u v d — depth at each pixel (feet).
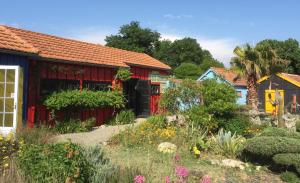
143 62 77.25
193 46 246.27
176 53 246.06
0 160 22.62
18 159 20.53
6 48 42.93
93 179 20.76
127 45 215.10
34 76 48.98
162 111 50.44
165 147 36.91
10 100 44.14
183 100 49.19
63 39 65.16
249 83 74.90
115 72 65.67
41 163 19.33
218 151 37.35
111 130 53.36
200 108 46.68
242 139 39.29
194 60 245.86
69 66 55.31
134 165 26.22
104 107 61.00
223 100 47.03
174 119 48.96
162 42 252.01
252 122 52.01
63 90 53.52
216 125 46.06
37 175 18.99
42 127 37.96
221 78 52.70
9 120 44.04
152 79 78.64
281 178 30.42
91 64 58.80
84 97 53.83
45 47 54.75
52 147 20.51
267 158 33.81
